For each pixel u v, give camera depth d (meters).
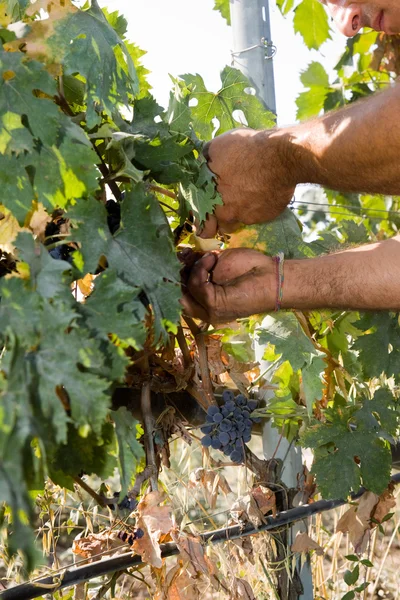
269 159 1.28
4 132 0.84
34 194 0.91
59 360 0.75
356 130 1.18
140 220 0.97
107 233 0.93
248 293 1.26
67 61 0.96
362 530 1.68
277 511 1.55
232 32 1.61
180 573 1.35
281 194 1.34
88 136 1.02
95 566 1.20
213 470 1.51
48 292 0.79
